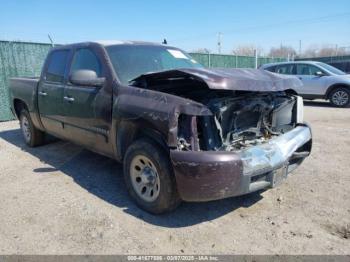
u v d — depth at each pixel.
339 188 3.95
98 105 3.79
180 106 2.89
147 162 3.26
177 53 4.73
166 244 2.83
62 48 4.89
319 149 5.64
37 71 10.05
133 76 3.82
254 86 3.12
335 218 3.24
